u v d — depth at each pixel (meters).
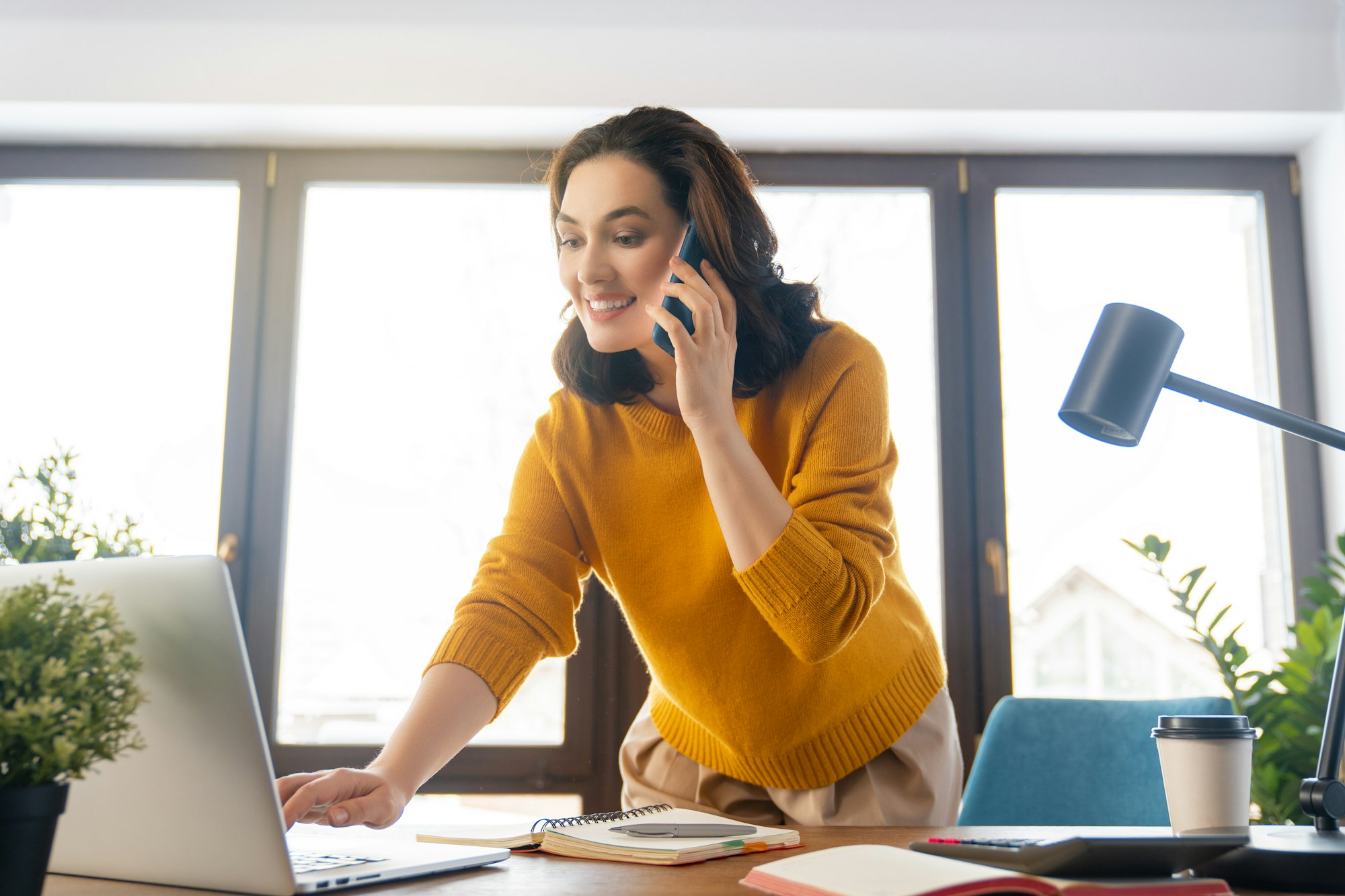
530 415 2.70
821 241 2.77
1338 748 0.84
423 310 2.74
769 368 1.16
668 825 0.93
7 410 2.68
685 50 2.64
